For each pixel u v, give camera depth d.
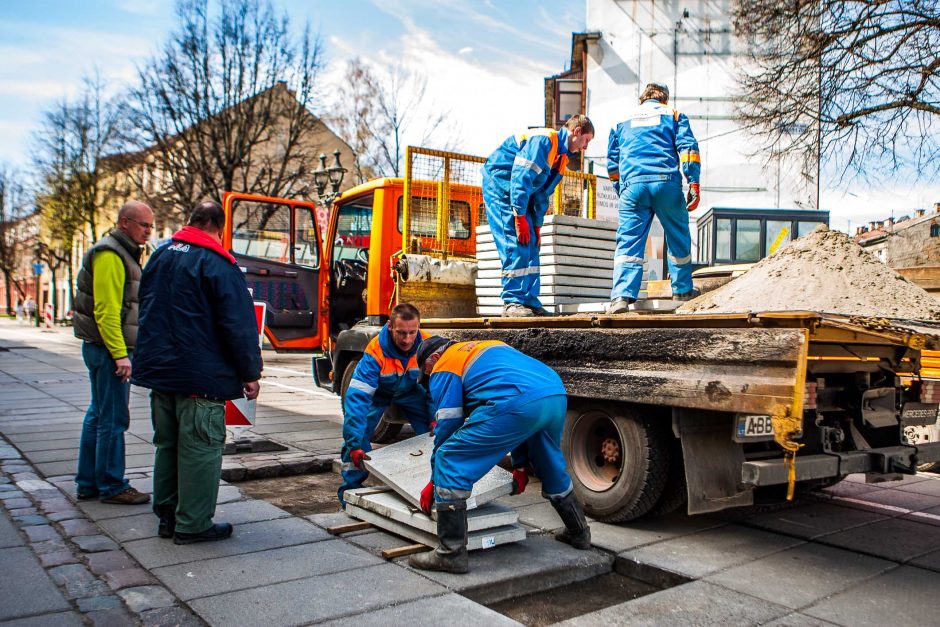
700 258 15.16
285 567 3.51
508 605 3.38
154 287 3.85
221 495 4.89
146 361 3.80
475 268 6.88
